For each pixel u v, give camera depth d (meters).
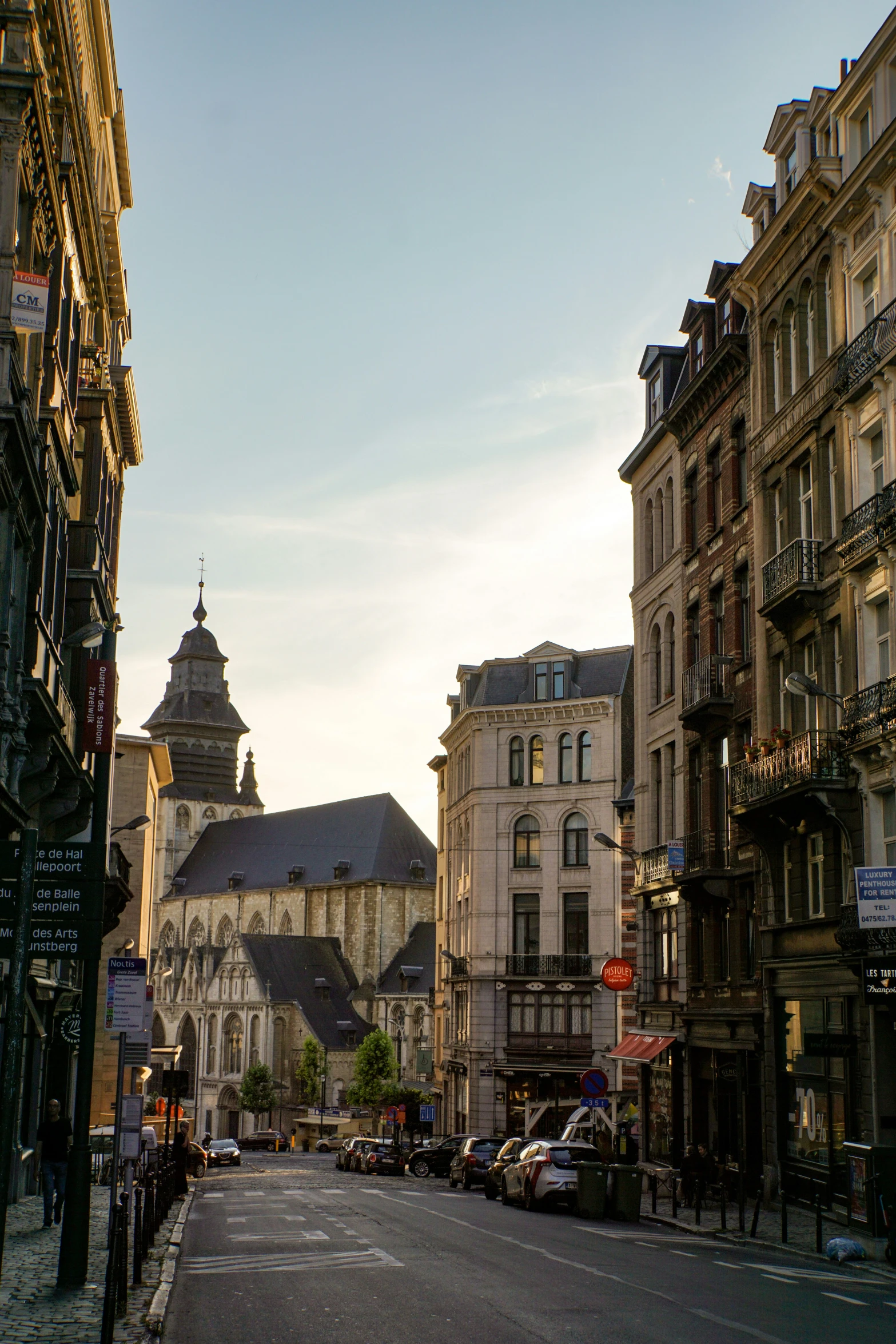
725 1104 35.50
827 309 30.73
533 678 69.69
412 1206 31.81
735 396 36.94
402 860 147.25
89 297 30.97
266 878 156.38
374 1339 12.42
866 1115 26.11
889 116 27.70
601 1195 28.83
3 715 19.98
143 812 70.88
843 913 27.11
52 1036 34.38
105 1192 32.06
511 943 67.31
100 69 35.59
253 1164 82.25
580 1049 63.53
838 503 29.53
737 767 32.91
